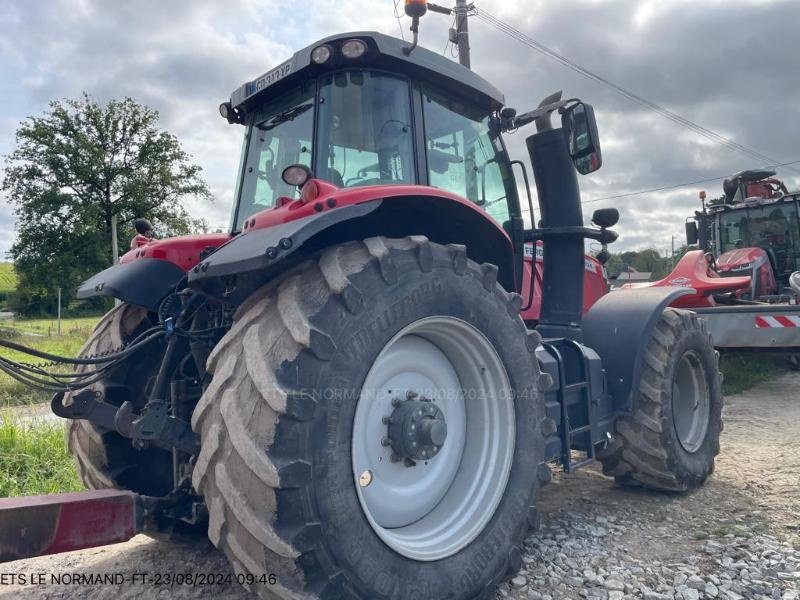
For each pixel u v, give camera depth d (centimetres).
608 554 280
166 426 235
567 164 374
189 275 224
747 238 1073
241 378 197
